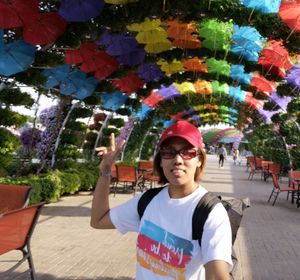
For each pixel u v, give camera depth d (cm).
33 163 1139
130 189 1355
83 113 1157
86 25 650
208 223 168
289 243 684
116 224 201
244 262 557
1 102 700
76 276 470
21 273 422
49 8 655
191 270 170
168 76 1130
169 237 174
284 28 661
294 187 1183
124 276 476
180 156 179
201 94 1617
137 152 1983
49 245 599
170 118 1983
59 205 962
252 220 891
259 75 1015
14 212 333
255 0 609
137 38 760
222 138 4966
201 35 800
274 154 2362
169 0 605
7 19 582
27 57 639
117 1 591
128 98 1210
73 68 917
